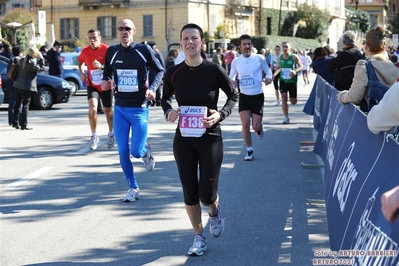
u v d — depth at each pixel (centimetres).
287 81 1733
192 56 612
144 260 623
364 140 533
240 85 1155
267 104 2442
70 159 1184
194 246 636
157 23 5953
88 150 1287
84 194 903
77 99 2752
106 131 1583
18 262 621
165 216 784
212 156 611
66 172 1062
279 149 1294
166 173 1047
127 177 863
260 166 1108
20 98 1638
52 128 1659
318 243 669
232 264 607
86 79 1195
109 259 627
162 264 610
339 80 1088
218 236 648
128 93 845
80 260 625
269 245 665
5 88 2139
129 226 741
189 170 619
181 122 616
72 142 1402
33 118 1916
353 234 489
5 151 1288
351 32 1089
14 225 752
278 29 7025
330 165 739
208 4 6025
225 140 1427
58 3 6400
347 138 633
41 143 1391
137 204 844
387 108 448
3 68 2152
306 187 936
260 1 6575
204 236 663
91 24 6288
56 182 984
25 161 1171
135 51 843
